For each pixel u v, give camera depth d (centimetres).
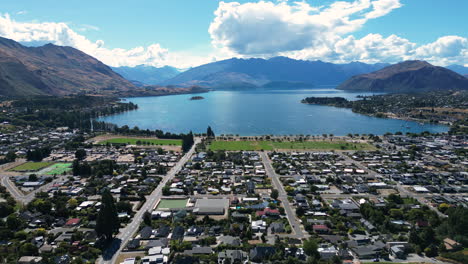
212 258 13062
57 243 14612
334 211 17700
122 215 17050
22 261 12925
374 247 13862
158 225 16212
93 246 14325
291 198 19612
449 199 19250
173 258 13362
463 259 12719
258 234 15400
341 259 13262
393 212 17138
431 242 14275
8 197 19900
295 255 13338
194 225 16075
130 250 14038
